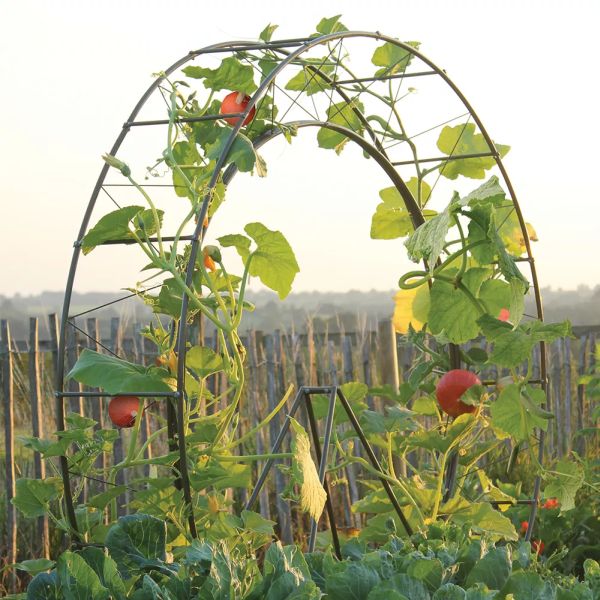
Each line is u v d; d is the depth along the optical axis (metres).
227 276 3.21
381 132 4.60
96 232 2.91
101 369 2.83
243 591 2.04
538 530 5.31
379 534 3.92
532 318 4.39
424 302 4.44
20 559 5.43
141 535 2.26
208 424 3.06
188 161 3.48
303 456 2.87
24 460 6.00
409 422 3.90
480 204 3.46
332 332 7.10
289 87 4.45
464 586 2.32
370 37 3.83
